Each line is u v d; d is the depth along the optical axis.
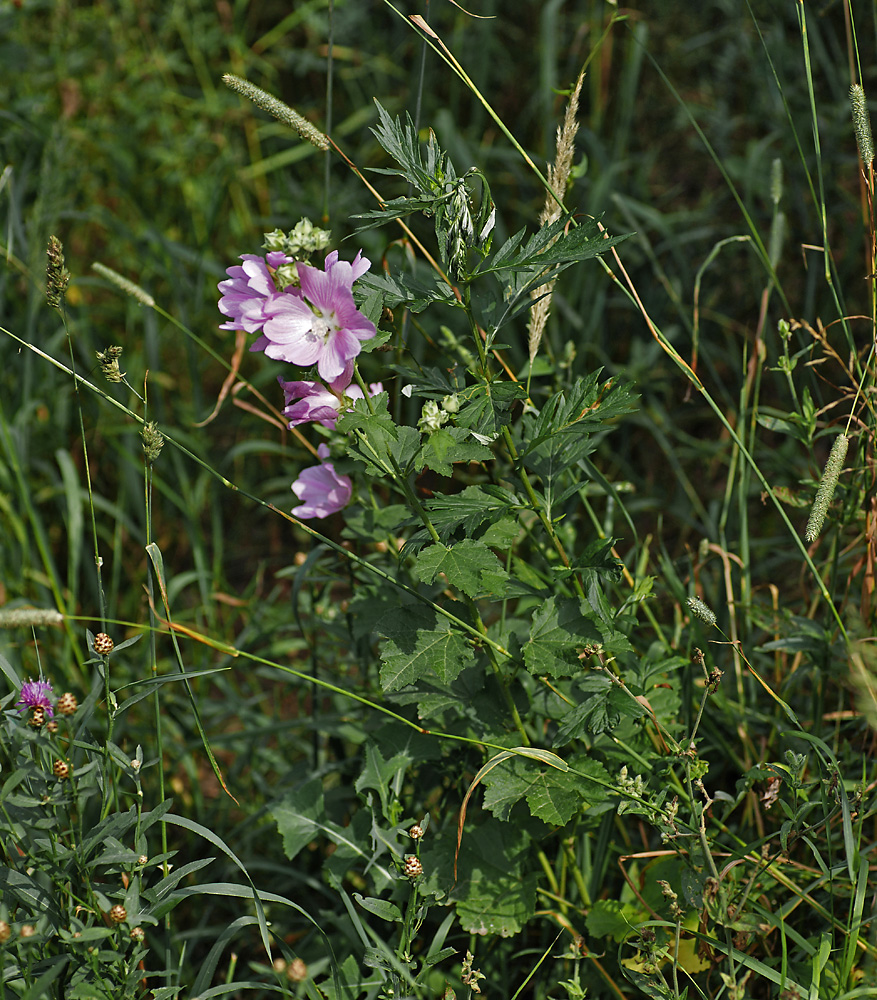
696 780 1.99
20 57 4.34
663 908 2.25
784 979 1.87
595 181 4.08
